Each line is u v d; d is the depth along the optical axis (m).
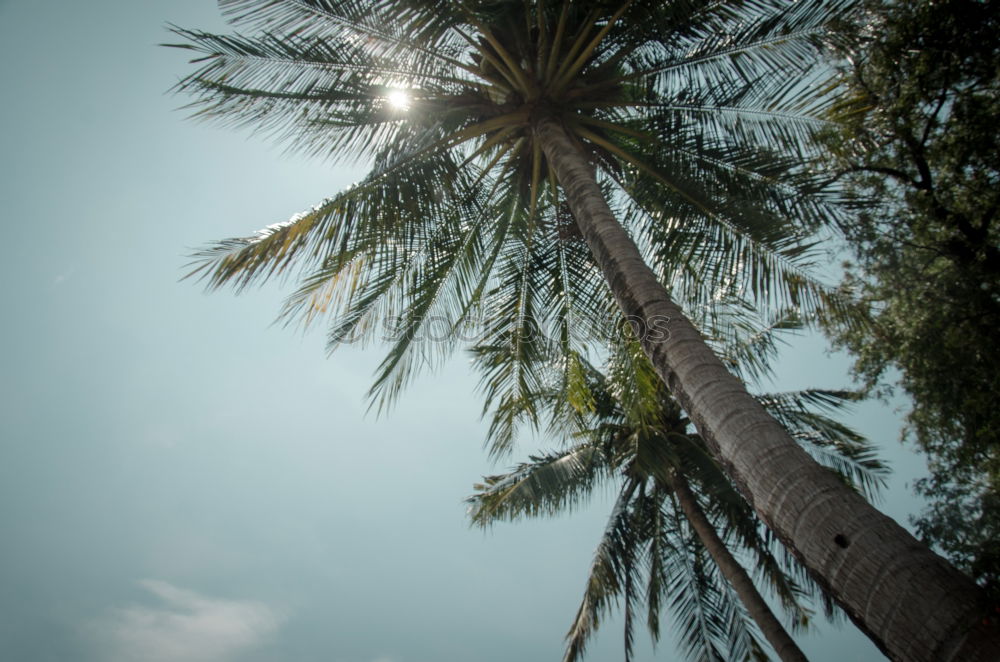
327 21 5.94
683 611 10.52
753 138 6.73
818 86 6.23
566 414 9.33
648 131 7.15
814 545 2.56
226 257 6.00
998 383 5.82
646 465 9.42
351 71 6.25
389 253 7.23
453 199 7.48
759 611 8.96
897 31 6.36
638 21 6.45
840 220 6.47
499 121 6.95
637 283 4.62
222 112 6.31
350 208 6.25
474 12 6.04
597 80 7.18
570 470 10.61
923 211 6.79
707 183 6.87
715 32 6.66
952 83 6.32
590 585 10.68
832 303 6.13
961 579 2.14
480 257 8.38
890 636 2.14
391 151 6.63
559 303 8.30
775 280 6.29
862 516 2.51
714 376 3.67
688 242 7.01
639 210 7.79
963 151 6.46
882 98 6.72
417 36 5.83
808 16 6.05
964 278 6.24
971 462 6.11
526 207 8.41
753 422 3.23
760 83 6.50
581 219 5.61
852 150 6.77
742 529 10.61
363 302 7.44
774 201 6.63
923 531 5.54
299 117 6.52
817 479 2.77
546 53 6.79
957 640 1.96
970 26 5.96
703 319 7.32
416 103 6.76
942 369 6.36
